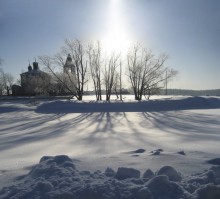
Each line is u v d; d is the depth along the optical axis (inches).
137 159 267.1
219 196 174.6
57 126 892.0
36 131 770.2
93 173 212.8
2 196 185.0
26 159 354.9
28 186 191.5
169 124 890.1
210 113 1326.3
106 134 652.1
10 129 853.2
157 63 2065.7
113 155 298.2
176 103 1688.0
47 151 426.9
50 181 195.9
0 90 3772.1
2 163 329.1
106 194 173.3
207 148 383.6
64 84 2078.0
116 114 1332.4
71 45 2032.5
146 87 2076.8
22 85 3393.2
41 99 2388.0
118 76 2162.9
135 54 2079.2
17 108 1644.9
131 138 559.8
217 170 216.5
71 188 181.6
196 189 182.9
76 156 321.4
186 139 514.6
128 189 178.1
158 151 300.0
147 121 1002.1
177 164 245.4
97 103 1632.6
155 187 180.5
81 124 935.7
